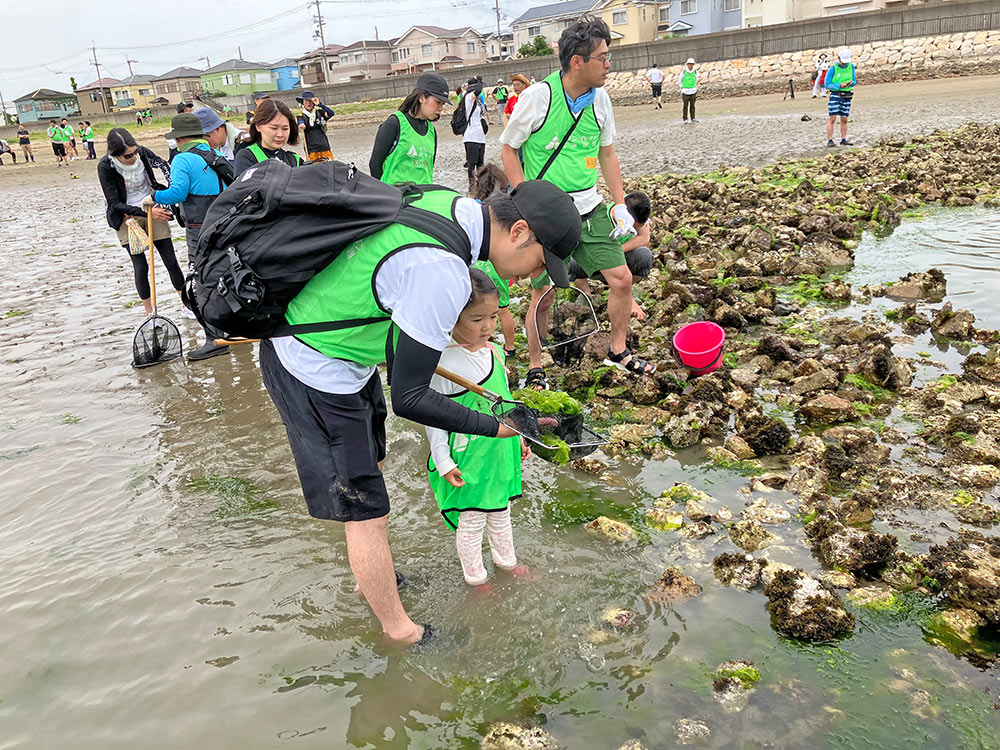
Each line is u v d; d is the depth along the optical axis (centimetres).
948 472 396
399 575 358
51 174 2972
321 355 274
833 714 265
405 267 251
